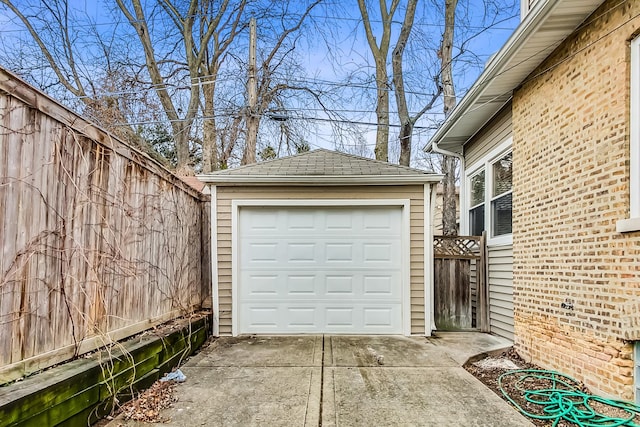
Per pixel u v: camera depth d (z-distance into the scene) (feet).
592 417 9.90
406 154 36.60
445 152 26.20
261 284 19.80
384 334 19.43
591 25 12.07
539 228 14.73
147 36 42.39
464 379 12.80
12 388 7.38
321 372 13.51
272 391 11.75
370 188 19.76
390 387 12.07
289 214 19.99
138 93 39.63
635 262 10.20
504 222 19.39
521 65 14.97
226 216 19.76
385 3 39.63
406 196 19.74
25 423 7.08
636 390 10.34
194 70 43.21
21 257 7.91
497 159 19.99
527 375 13.19
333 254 19.84
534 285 14.97
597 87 11.78
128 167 12.52
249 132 36.14
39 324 8.44
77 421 8.57
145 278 13.71
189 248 18.45
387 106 38.78
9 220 7.62
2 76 7.38
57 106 9.03
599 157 11.63
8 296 7.59
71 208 9.56
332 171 20.02
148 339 12.42
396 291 19.65
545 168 14.43
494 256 19.62
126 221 12.33
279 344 17.47
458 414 10.19
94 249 10.52
